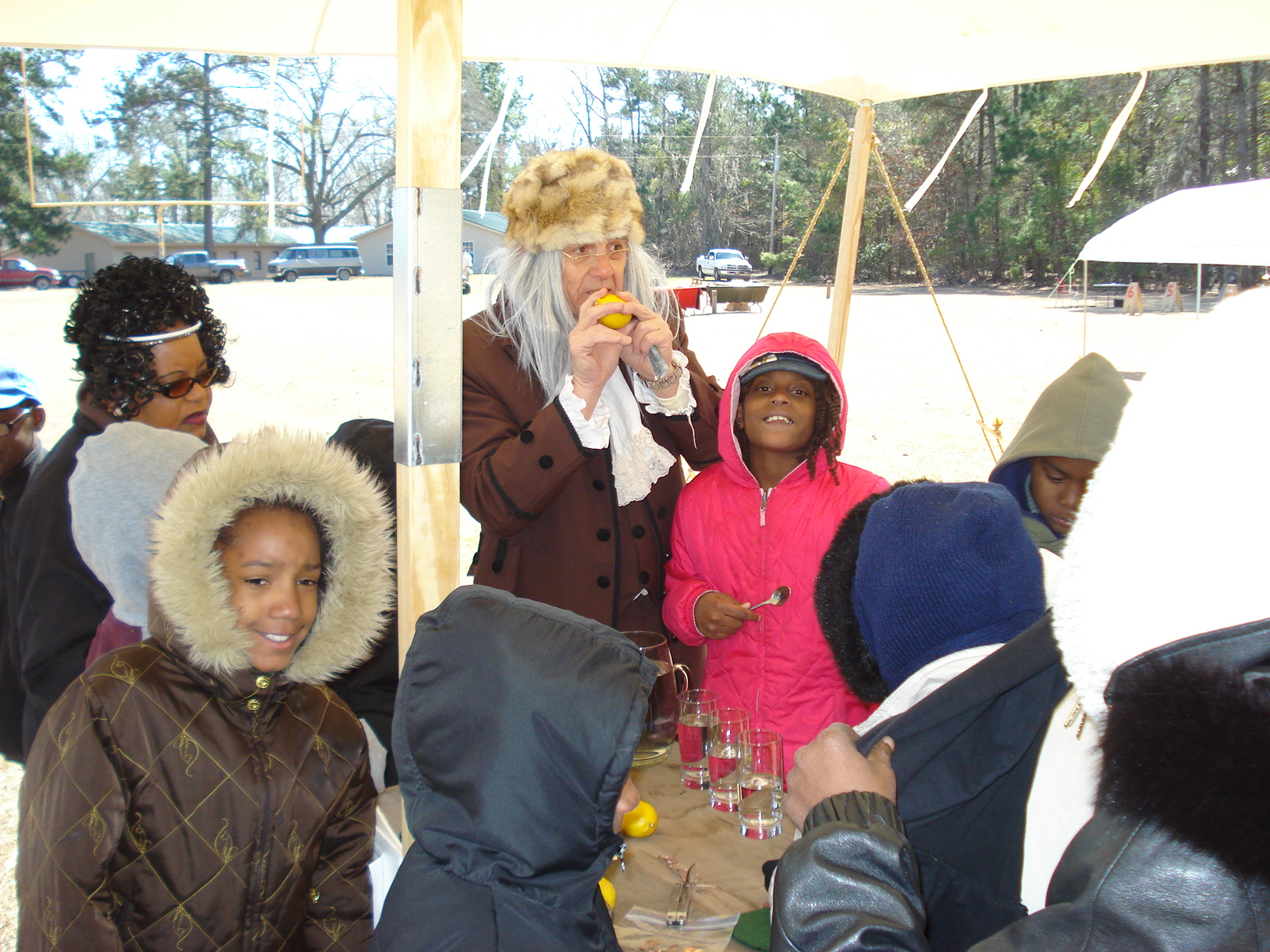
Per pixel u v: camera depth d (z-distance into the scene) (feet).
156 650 3.88
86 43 7.87
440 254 4.32
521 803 2.59
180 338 5.51
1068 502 6.06
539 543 6.47
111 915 3.57
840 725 3.18
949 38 8.54
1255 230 17.17
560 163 6.21
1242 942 1.74
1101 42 8.34
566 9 8.21
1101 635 1.92
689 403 6.65
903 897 2.47
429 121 4.16
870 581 3.40
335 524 3.93
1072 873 2.04
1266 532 1.77
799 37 8.89
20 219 109.09
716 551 6.18
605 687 2.64
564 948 2.55
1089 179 9.28
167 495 3.87
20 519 5.32
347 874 4.27
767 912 3.71
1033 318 63.62
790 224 93.61
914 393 38.04
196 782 3.77
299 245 129.90
